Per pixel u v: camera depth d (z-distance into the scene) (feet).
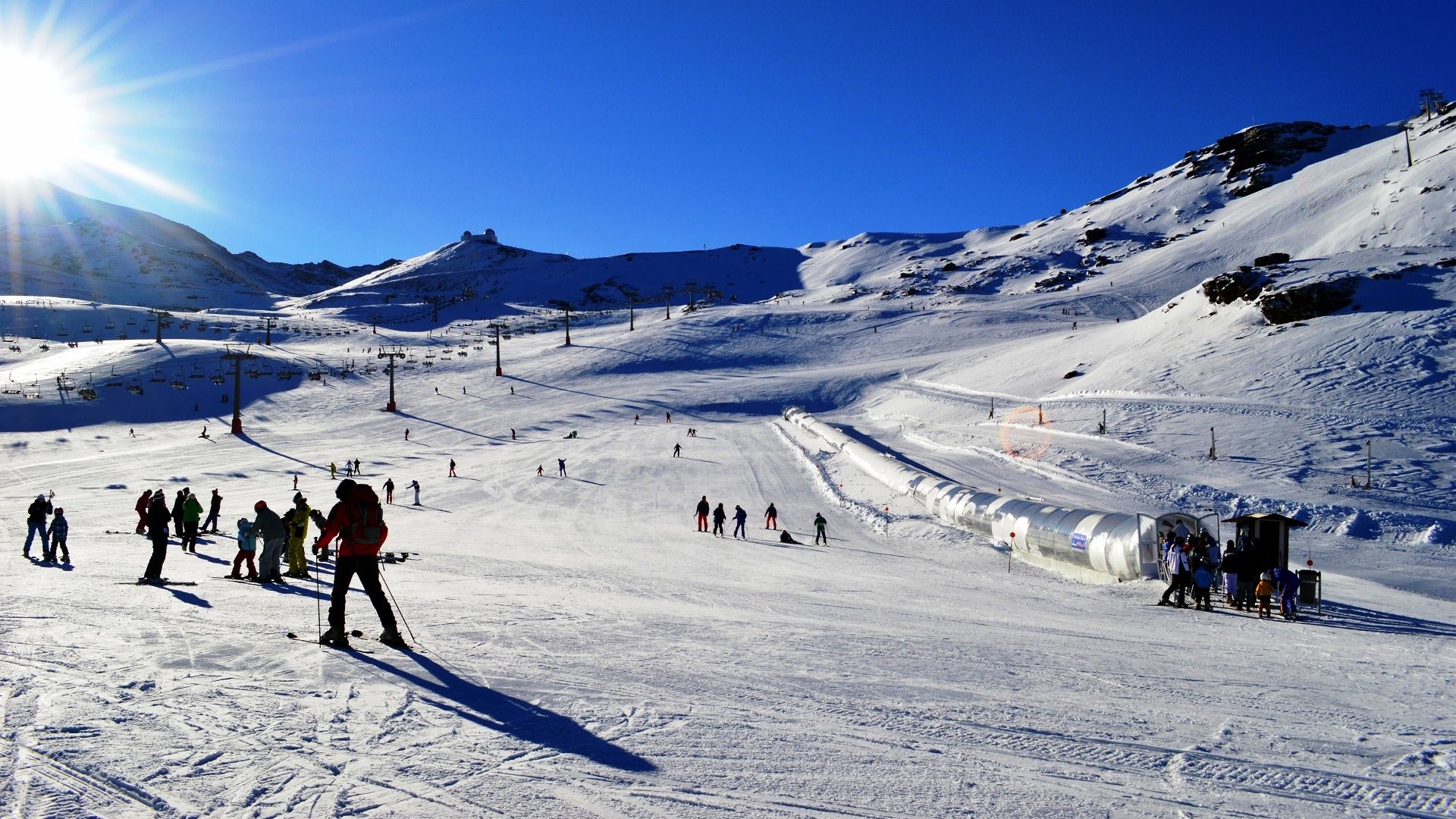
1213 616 45.27
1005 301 433.07
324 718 15.81
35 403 236.02
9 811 11.01
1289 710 21.47
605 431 225.35
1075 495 110.73
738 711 17.90
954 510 90.89
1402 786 15.30
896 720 18.01
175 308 581.53
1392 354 162.40
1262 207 520.42
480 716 16.52
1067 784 14.57
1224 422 147.43
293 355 340.18
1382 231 339.77
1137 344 225.56
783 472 150.61
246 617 26.13
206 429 209.97
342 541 22.45
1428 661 31.76
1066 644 31.04
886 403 254.27
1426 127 496.64
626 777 13.65
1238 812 13.62
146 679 17.80
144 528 68.74
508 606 31.63
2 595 28.81
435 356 353.72
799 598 42.70
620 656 22.82
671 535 87.04
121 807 11.42
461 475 153.07
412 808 11.94
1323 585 61.52
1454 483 111.55
